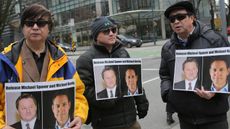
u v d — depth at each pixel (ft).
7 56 10.41
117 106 13.97
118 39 14.62
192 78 13.05
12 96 9.93
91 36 14.48
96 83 13.58
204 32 13.29
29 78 10.48
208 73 12.81
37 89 10.05
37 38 10.52
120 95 13.82
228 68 12.61
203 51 12.92
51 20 10.85
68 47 163.94
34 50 10.73
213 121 13.41
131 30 187.42
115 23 14.14
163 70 14.42
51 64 10.64
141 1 188.34
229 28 159.02
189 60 13.11
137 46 138.21
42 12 10.53
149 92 39.65
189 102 13.47
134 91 14.10
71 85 10.48
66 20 218.79
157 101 34.22
